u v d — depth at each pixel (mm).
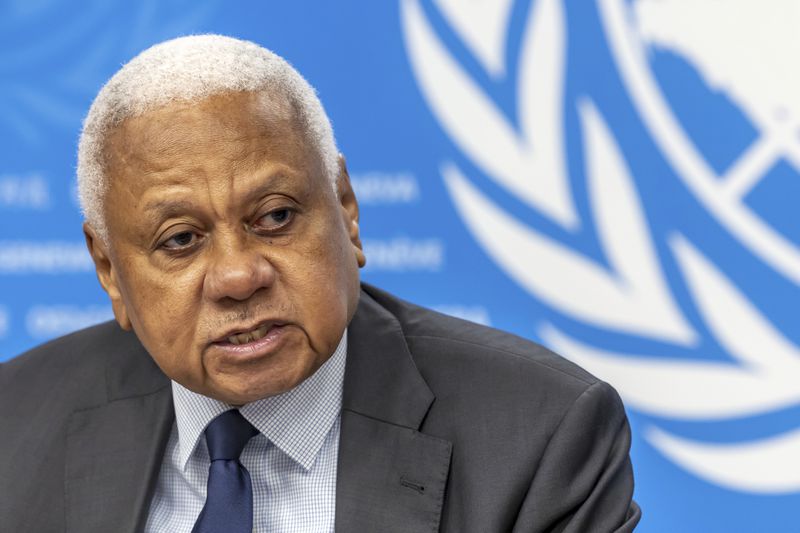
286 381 2854
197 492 3285
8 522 3406
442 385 3340
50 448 3512
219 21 5980
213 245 2803
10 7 6047
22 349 6078
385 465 3182
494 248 5879
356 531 3094
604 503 3148
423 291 5922
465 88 5875
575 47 5762
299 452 3197
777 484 5668
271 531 3166
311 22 5934
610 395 3301
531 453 3162
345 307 2945
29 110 6074
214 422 3174
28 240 6090
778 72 5633
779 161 5645
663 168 5727
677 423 5730
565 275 5809
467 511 3117
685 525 5742
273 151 2783
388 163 5934
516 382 3305
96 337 3844
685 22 5695
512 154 5840
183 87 2768
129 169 2805
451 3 5863
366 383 3316
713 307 5707
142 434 3434
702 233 5707
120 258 2914
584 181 5781
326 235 2879
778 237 5648
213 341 2816
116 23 6043
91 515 3324
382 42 5918
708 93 5684
